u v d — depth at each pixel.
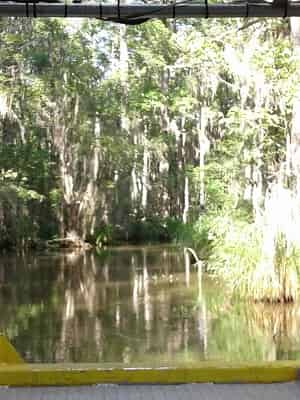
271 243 15.83
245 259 16.19
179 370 5.02
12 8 6.55
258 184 21.09
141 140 37.00
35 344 11.85
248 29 20.22
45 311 15.22
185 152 38.66
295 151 18.20
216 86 26.55
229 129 23.05
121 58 33.34
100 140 35.16
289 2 6.65
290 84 18.00
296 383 4.97
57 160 35.16
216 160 28.09
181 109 31.55
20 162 32.81
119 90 34.72
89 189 35.56
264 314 14.58
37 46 32.69
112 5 6.61
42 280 20.70
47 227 35.34
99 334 12.66
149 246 34.59
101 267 24.23
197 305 15.80
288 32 20.14
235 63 20.22
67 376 4.99
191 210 33.75
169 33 27.75
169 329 13.07
